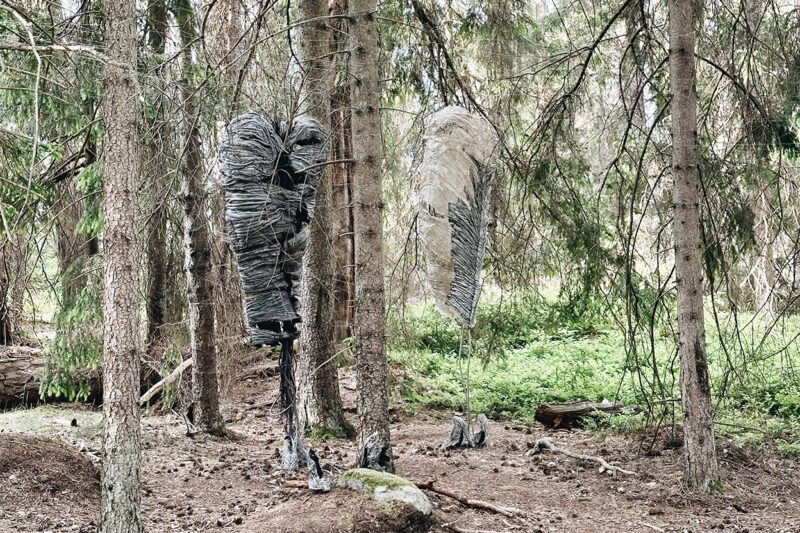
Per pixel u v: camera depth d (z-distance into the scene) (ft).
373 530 18.53
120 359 16.24
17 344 48.75
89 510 20.07
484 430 30.73
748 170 26.89
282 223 24.44
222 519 19.89
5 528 17.90
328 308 32.99
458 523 20.67
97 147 32.53
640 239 47.32
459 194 25.30
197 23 31.99
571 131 33.06
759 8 28.02
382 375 23.41
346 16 23.88
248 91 29.78
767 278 49.14
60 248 42.80
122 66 15.79
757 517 22.52
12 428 30.30
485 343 41.70
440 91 35.32
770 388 38.52
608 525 21.45
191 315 31.89
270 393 41.39
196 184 30.58
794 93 26.61
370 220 23.43
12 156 24.59
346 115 34.88
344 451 29.81
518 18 38.91
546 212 32.53
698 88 35.14
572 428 35.27
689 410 24.57
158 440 29.27
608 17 35.83
